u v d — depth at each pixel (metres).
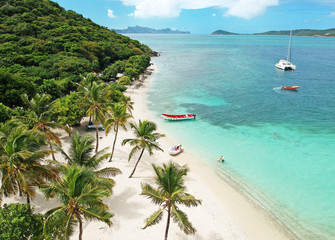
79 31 115.44
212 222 23.11
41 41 83.88
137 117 51.59
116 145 37.59
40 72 60.88
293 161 34.81
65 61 70.56
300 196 27.31
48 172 18.31
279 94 71.69
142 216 23.05
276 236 21.89
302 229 22.78
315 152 37.41
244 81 89.12
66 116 38.06
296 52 198.25
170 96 69.25
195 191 27.69
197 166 33.06
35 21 103.19
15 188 17.45
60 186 14.94
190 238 21.03
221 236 21.53
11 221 14.82
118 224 21.91
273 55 173.88
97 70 90.69
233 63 133.50
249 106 60.75
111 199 25.05
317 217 24.28
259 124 49.03
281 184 29.44
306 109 58.31
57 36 98.81
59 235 15.52
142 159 33.94
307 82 87.44
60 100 40.28
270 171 32.19
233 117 53.00
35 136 19.62
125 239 20.45
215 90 76.12
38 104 27.56
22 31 88.56
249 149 38.34
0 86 40.03
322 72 106.69
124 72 85.50
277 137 42.84
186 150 37.62
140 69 95.50
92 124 43.78
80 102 33.81
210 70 112.00
